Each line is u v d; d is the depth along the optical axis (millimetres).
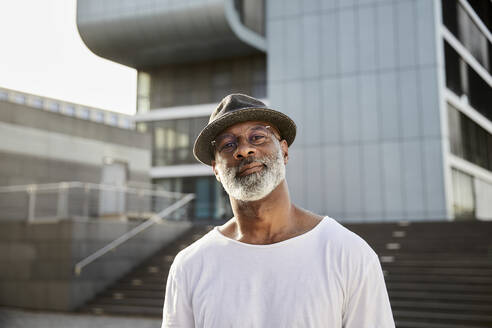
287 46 21500
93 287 12656
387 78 19922
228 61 29547
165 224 15266
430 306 9656
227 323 1327
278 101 21266
